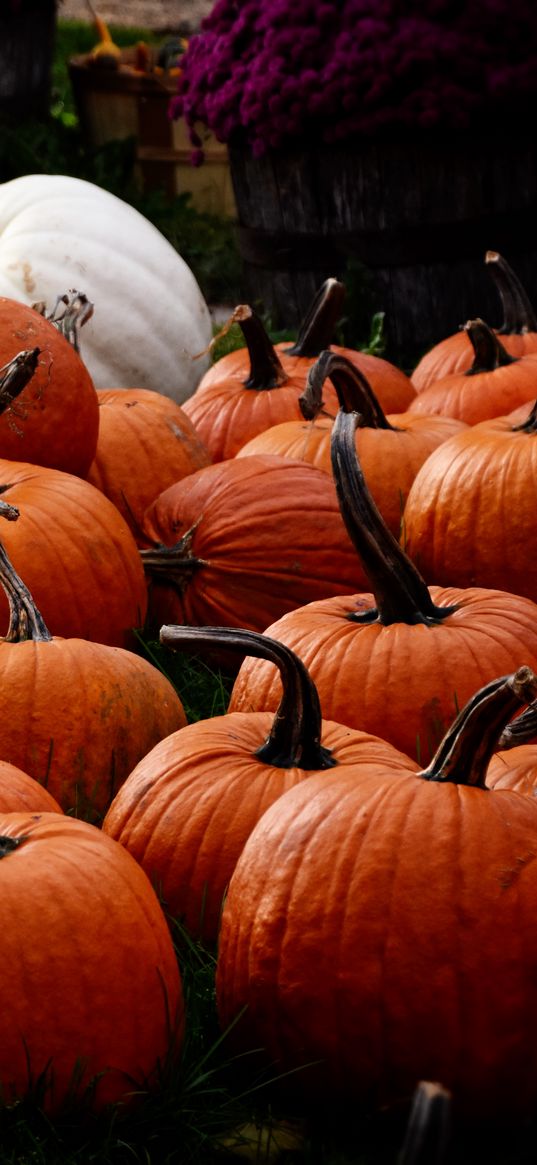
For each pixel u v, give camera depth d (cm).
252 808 312
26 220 796
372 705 374
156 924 272
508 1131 258
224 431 646
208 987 301
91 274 788
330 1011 257
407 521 526
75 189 824
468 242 952
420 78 928
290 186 984
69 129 1389
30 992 251
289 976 260
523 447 502
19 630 380
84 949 256
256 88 971
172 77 1354
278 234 1003
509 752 342
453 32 928
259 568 504
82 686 369
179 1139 262
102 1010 257
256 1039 268
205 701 471
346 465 369
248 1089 271
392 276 970
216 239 1305
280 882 266
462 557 504
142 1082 263
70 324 621
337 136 941
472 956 252
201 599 510
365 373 691
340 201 969
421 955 252
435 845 258
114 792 371
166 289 817
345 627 393
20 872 260
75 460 533
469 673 374
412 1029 253
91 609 454
